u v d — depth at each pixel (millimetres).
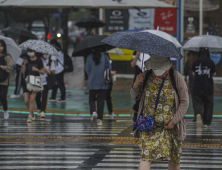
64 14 39844
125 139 18953
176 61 42812
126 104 30047
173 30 42844
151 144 10539
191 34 42781
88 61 22391
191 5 42594
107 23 43719
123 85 39219
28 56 23203
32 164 14562
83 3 28578
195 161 15180
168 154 10523
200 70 22141
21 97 33594
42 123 23297
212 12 42500
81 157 15578
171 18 42750
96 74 22250
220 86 38906
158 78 10688
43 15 51375
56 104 30047
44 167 14164
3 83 24016
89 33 39406
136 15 43281
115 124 23125
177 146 10812
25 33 40625
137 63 21109
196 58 23203
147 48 10172
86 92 36281
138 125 10656
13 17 50625
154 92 10688
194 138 19375
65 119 24781
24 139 18859
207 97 22078
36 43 23359
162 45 10266
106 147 17312
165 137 10641
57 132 20578
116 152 16391
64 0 28859
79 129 21438
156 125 10688
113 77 24438
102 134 20141
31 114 23516
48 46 23531
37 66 23078
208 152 16625
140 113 10922
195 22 42719
